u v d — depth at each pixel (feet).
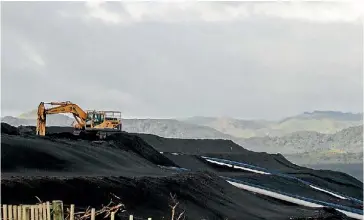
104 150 164.96
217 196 141.49
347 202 209.46
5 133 147.95
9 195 92.12
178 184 131.95
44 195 96.58
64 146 150.51
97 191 105.09
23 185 95.20
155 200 116.16
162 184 126.62
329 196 221.46
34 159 129.29
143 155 204.13
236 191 156.76
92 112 203.21
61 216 73.05
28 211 71.82
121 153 172.45
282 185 214.07
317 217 147.54
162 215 111.45
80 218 76.33
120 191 109.70
